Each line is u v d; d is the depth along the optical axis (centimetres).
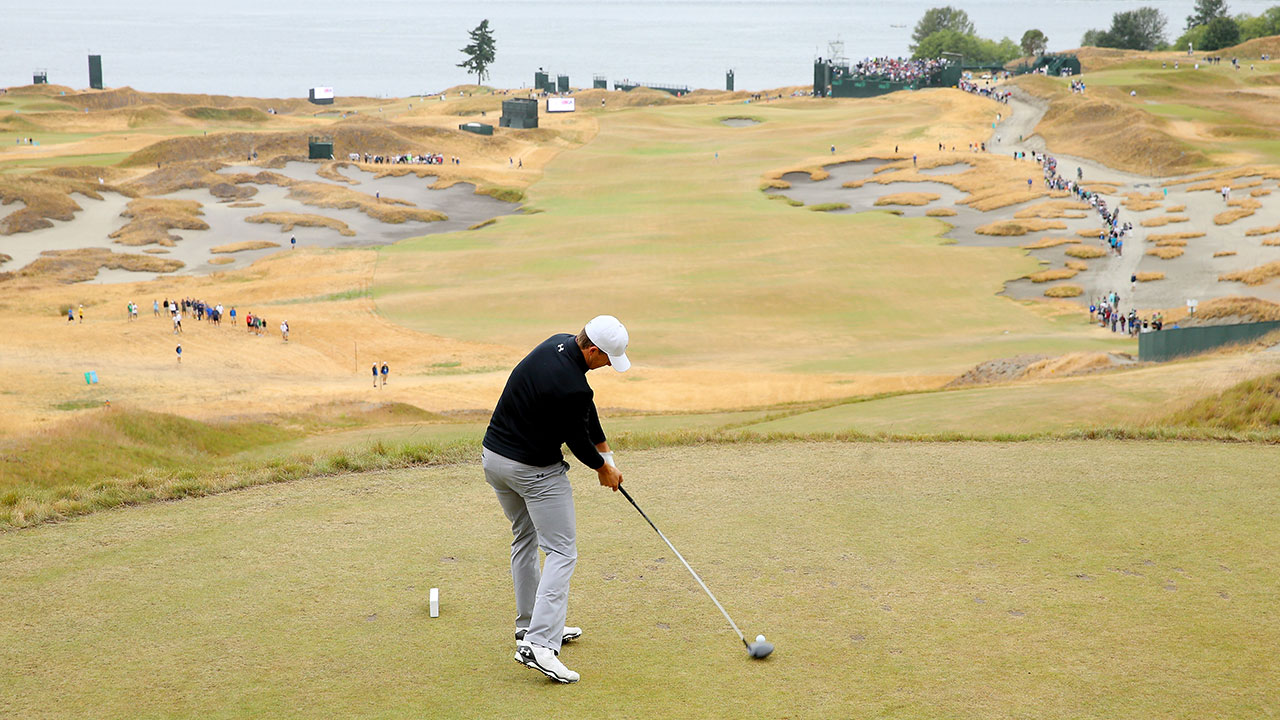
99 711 529
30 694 550
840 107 18575
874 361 4950
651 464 1104
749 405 4081
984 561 756
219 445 2662
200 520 891
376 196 12212
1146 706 524
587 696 544
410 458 1117
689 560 769
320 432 3091
